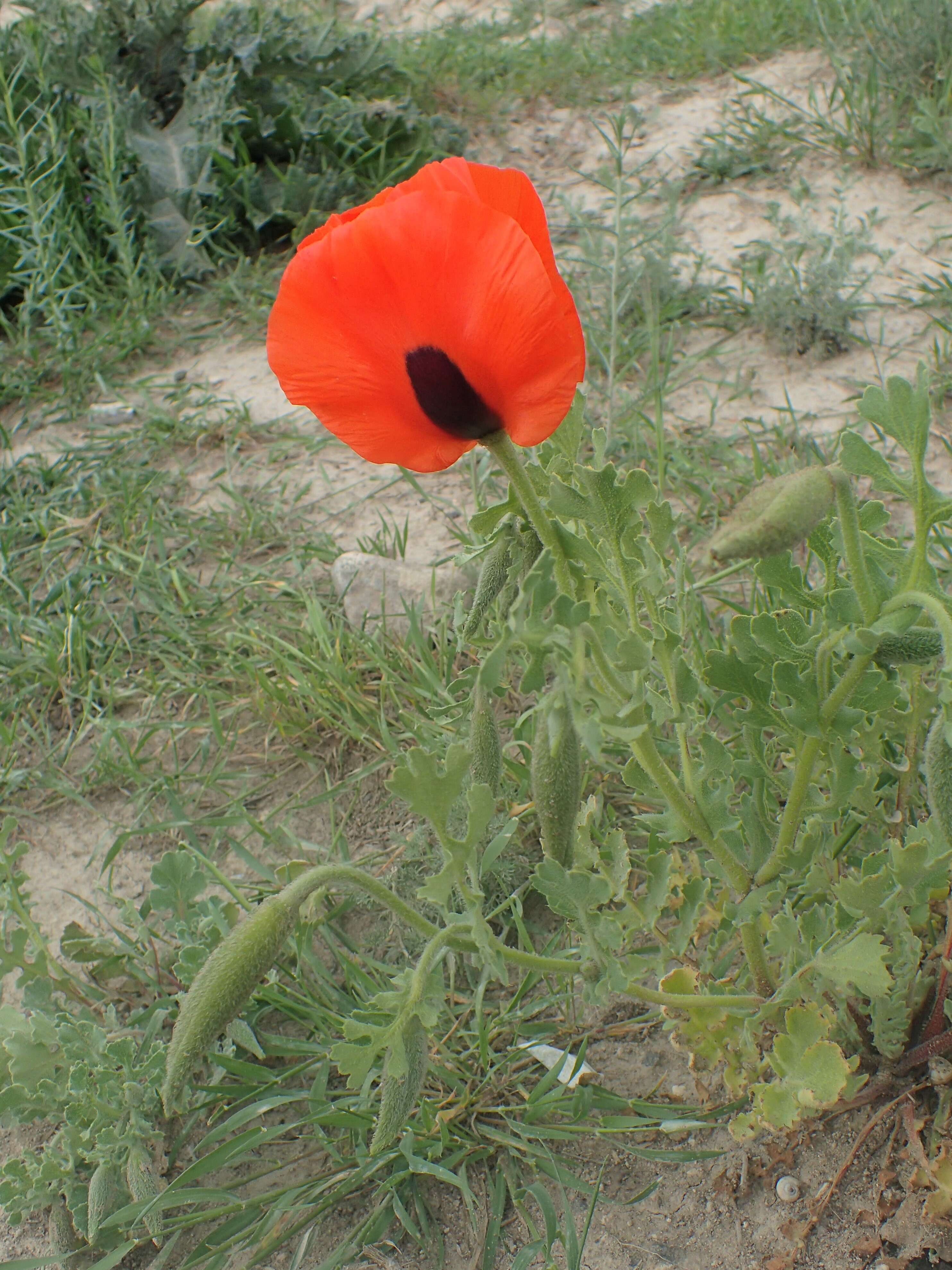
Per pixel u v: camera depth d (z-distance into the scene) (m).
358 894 0.56
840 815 0.46
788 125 1.17
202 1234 0.48
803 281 0.91
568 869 0.40
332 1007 0.52
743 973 0.49
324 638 0.66
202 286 1.08
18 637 0.72
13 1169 0.48
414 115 1.19
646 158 1.20
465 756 0.37
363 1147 0.48
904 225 1.03
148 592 0.74
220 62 1.17
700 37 1.37
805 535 0.35
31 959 0.56
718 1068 0.49
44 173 1.05
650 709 0.44
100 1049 0.49
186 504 0.83
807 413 0.83
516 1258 0.45
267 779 0.64
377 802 0.62
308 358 0.35
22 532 0.81
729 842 0.45
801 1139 0.47
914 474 0.38
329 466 0.86
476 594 0.39
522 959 0.40
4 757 0.67
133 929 0.55
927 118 1.07
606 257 0.94
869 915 0.43
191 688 0.68
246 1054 0.52
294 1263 0.46
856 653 0.40
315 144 1.16
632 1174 0.48
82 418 0.92
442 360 0.34
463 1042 0.51
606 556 0.42
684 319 0.95
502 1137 0.48
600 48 1.41
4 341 1.02
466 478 0.83
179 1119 0.50
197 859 0.58
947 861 0.42
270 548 0.79
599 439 0.44
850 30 1.24
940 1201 0.44
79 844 0.62
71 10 1.18
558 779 0.37
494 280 0.33
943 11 1.13
